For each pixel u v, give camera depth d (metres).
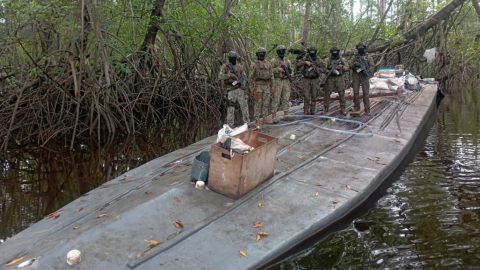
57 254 3.39
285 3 21.25
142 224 3.99
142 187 5.08
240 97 8.16
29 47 12.99
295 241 3.93
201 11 14.30
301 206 4.56
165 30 12.52
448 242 4.05
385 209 4.96
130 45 13.11
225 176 4.61
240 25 13.80
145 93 12.22
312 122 8.75
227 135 4.69
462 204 5.04
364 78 9.28
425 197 5.32
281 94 9.09
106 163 7.89
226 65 8.08
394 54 23.38
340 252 3.91
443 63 21.66
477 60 26.81
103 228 3.84
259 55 7.86
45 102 10.41
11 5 8.51
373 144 7.21
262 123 8.65
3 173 7.22
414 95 13.52
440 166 6.75
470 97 18.38
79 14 9.90
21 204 5.56
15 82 10.59
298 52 9.41
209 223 4.03
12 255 3.55
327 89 9.42
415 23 23.36
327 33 18.95
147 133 11.30
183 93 13.38
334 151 6.68
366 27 21.33
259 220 4.18
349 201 4.75
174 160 6.38
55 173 7.20
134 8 12.27
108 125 10.70
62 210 4.72
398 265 3.65
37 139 10.22
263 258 3.57
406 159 7.20
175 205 4.39
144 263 3.34
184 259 3.44
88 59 10.28
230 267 3.40
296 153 6.48
